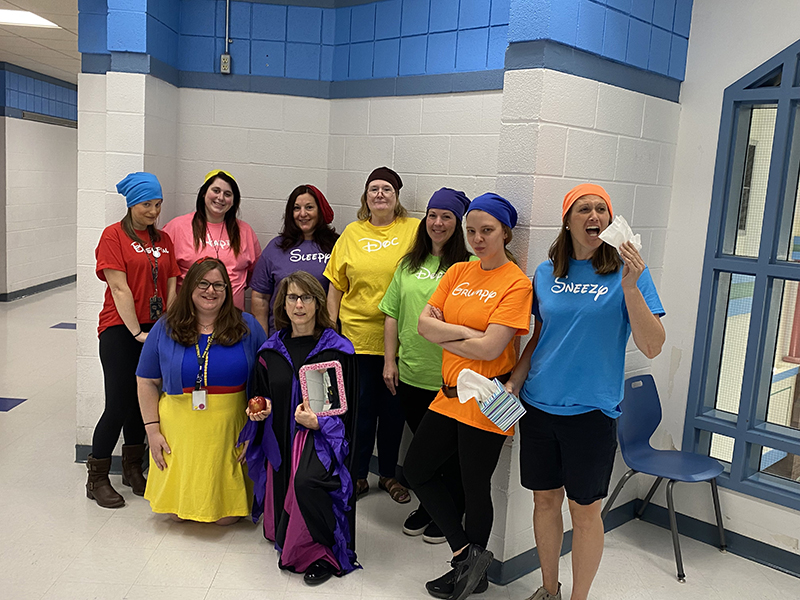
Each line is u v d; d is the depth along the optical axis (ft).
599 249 7.50
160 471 10.17
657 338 7.13
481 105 10.87
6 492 11.22
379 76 12.26
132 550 9.59
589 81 8.87
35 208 29.94
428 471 8.72
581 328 7.48
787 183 9.62
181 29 12.76
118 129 11.39
